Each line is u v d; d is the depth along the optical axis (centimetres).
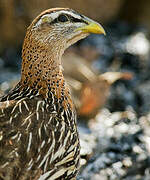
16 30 1694
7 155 671
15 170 666
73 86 1303
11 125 702
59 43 784
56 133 729
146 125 1388
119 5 1941
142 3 1948
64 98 793
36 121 719
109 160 1195
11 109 724
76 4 1770
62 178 741
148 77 1641
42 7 1686
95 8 1845
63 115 778
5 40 1692
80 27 790
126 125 1376
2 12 1655
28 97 766
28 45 771
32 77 780
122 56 1736
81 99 1299
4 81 1488
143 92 1549
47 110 750
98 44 1778
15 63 1641
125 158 1212
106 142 1267
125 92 1536
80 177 1119
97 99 1320
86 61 1557
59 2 1717
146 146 1272
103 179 1130
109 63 1684
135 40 1845
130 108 1473
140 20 1966
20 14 1673
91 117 1345
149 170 1182
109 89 1445
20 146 685
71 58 1448
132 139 1301
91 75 1362
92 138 1272
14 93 784
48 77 782
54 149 717
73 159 755
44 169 702
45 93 780
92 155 1192
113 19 1958
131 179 1153
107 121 1379
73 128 782
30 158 686
